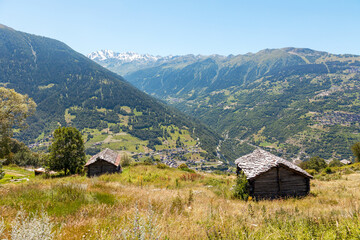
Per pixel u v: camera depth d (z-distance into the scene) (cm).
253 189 2064
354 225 454
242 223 533
